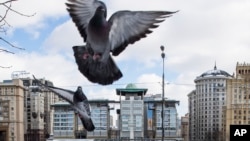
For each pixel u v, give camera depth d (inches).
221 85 6756.9
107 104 4498.0
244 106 4854.8
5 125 5147.6
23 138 5457.7
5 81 5216.5
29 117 5851.4
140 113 4635.8
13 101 5191.9
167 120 4985.2
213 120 6781.5
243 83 4849.9
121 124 4623.5
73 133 4478.3
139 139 4483.3
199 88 7081.7
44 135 5915.4
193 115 7426.2
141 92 3225.9
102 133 4439.0
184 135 7815.0
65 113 4495.6
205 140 6712.6
